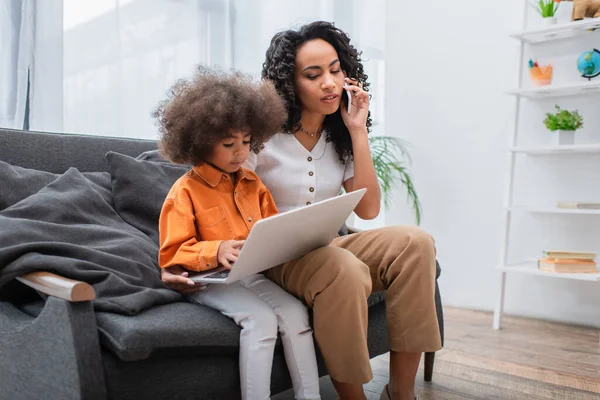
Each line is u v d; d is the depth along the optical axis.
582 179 2.59
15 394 1.04
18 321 1.07
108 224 1.39
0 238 1.12
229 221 1.26
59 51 2.14
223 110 1.18
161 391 1.01
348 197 1.15
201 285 1.18
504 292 2.79
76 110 2.29
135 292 1.10
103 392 0.93
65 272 1.06
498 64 2.79
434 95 3.01
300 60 1.44
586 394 1.69
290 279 1.26
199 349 1.06
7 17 2.04
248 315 1.12
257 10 2.97
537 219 2.71
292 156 1.48
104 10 2.36
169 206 1.22
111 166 1.53
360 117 1.50
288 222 1.03
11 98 2.06
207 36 2.76
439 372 1.89
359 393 1.20
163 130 1.27
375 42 3.54
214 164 1.28
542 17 2.53
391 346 1.32
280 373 1.20
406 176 2.94
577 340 2.31
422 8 3.04
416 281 1.29
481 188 2.86
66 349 0.92
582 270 2.36
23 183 1.37
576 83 2.37
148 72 2.53
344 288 1.17
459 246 2.94
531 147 2.51
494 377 1.84
